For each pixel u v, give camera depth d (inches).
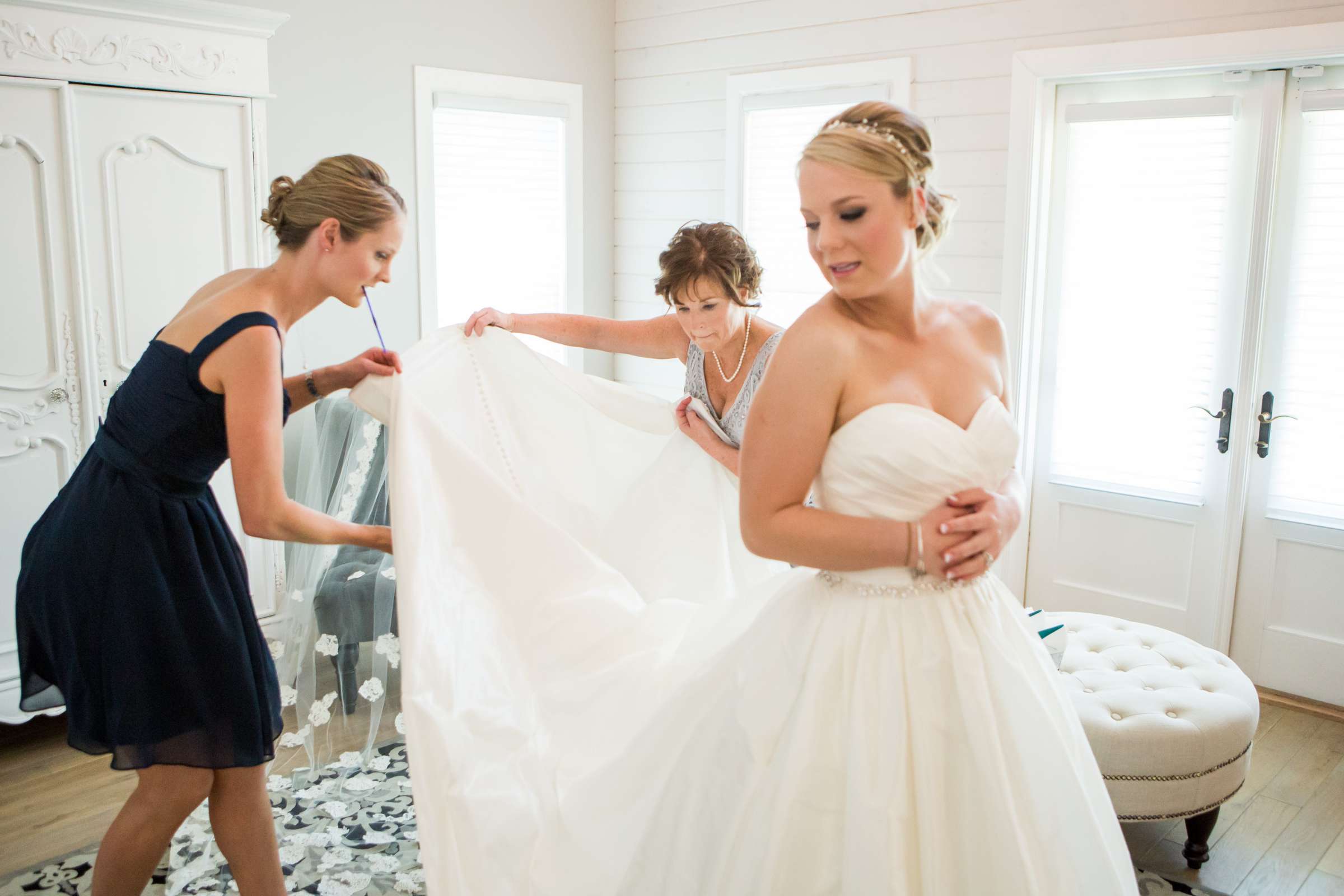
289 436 157.8
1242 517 153.3
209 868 99.0
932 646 59.7
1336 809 120.0
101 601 76.6
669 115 204.7
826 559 59.1
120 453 76.8
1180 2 142.6
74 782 122.9
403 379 87.7
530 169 203.8
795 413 59.1
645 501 99.5
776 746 62.1
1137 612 165.2
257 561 146.1
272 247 143.9
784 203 191.9
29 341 125.2
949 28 163.9
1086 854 59.6
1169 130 152.6
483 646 77.8
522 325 99.6
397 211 79.6
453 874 67.9
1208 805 102.9
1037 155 159.2
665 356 107.7
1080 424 166.7
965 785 58.6
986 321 66.6
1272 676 154.0
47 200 124.0
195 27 131.3
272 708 83.7
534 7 196.9
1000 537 59.6
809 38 181.3
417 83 182.2
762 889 59.1
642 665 77.4
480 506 80.8
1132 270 158.7
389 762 119.0
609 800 70.1
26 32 119.0
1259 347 149.3
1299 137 142.8
